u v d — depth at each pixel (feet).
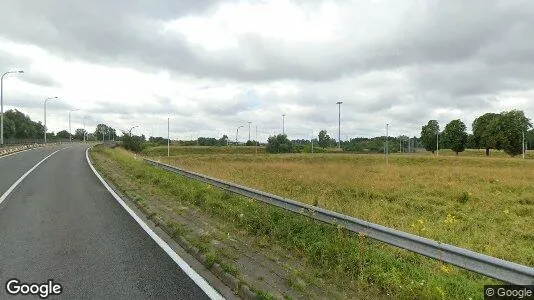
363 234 21.88
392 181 90.68
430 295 16.05
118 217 34.14
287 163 161.38
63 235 27.27
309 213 27.48
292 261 21.33
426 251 17.54
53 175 71.51
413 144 470.80
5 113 415.44
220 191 44.91
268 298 15.70
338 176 94.63
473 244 32.14
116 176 67.92
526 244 36.91
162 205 39.11
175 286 18.13
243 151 341.21
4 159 115.75
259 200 35.81
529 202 66.23
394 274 18.06
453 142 353.31
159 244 25.44
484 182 95.35
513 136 305.73
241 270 19.71
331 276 18.84
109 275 19.44
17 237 26.53
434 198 65.46
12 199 43.34
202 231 27.94
